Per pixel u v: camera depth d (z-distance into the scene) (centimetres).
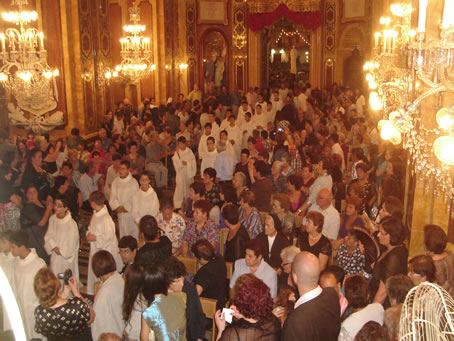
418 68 344
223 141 1148
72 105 1345
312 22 2234
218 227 708
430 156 532
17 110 1191
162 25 1938
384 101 640
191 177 1072
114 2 1875
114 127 1512
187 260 607
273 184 887
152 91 1947
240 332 334
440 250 466
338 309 355
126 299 459
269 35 2442
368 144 1310
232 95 2108
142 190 782
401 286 398
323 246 544
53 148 1026
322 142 1124
